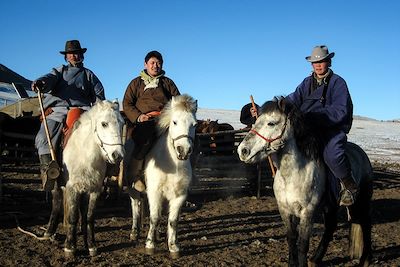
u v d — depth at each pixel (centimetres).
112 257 628
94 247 627
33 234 720
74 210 608
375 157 2423
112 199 938
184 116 570
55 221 695
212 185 1162
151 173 607
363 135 4091
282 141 500
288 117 503
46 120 652
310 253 679
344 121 539
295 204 513
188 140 566
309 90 571
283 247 707
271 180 1204
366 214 610
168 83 695
